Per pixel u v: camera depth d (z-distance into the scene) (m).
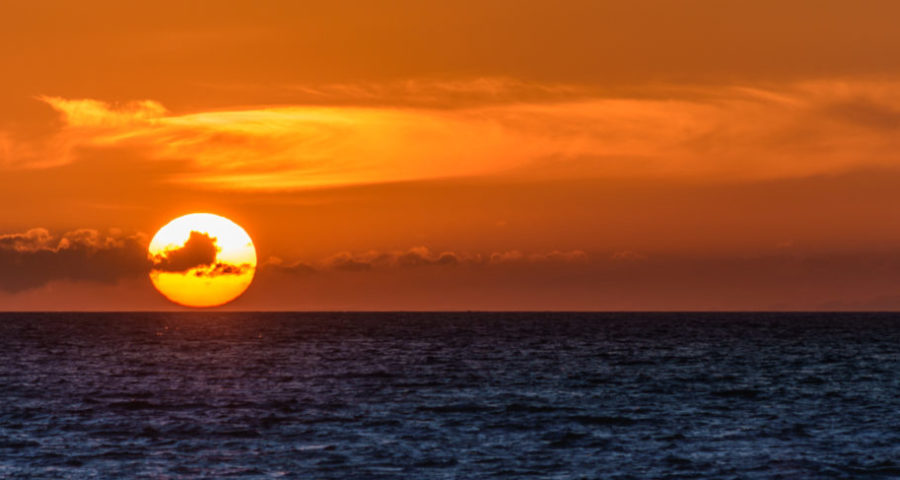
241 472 124.38
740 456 135.38
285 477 121.50
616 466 128.62
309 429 157.25
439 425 161.88
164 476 122.00
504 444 144.00
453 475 122.94
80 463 129.38
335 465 128.75
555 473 124.25
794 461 132.12
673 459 133.25
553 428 159.00
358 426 160.50
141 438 148.38
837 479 122.12
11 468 125.81
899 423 166.00
